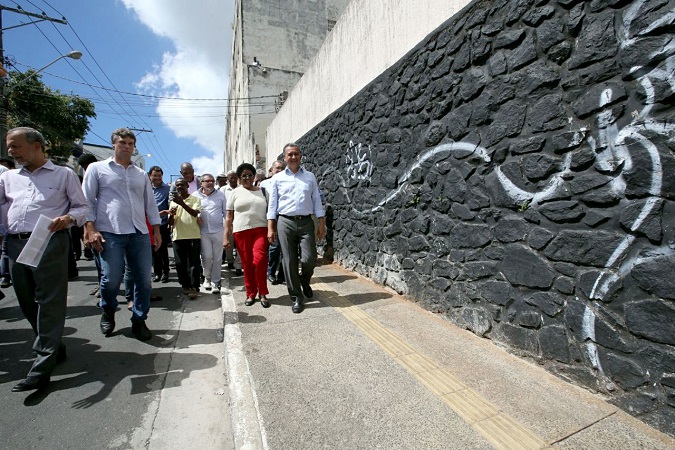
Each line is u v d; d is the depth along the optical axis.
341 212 5.88
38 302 2.57
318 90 6.90
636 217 1.90
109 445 2.08
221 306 4.57
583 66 2.17
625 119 1.96
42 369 2.58
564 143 2.26
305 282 4.22
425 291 3.71
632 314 1.93
